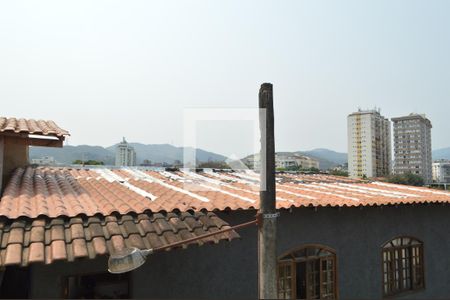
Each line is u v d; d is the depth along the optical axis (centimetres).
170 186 820
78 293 573
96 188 742
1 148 632
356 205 744
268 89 404
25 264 391
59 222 478
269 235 381
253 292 709
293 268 770
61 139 671
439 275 969
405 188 1068
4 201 535
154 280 620
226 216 701
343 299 812
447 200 881
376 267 867
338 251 821
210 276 672
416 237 943
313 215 802
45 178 787
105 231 482
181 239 496
